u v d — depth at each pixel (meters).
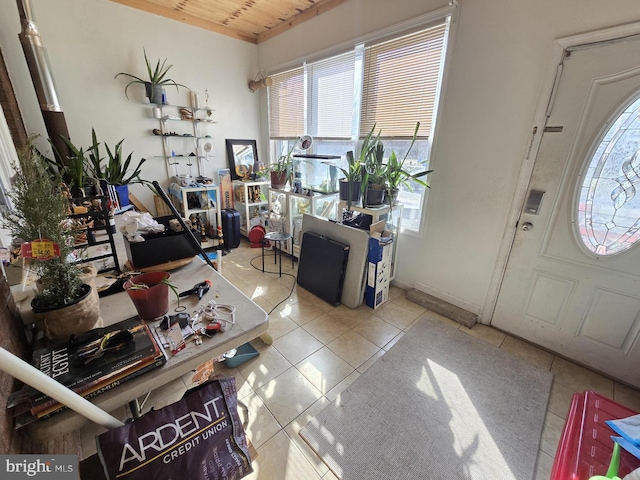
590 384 1.72
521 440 1.38
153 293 0.92
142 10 2.86
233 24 3.34
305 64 3.17
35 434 0.60
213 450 0.79
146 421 0.73
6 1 2.26
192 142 3.50
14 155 1.60
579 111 1.64
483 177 2.09
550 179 1.80
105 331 0.80
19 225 0.79
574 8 1.56
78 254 1.12
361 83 2.70
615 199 1.62
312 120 3.30
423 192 2.48
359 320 2.30
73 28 2.58
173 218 1.58
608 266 1.68
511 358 1.91
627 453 0.82
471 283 2.31
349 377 1.72
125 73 2.90
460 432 1.41
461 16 1.96
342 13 2.68
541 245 1.91
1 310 0.73
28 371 0.53
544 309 1.97
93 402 0.66
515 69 1.82
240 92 3.75
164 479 0.70
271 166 3.62
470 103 2.04
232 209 3.84
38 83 2.22
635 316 1.64
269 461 1.26
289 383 1.67
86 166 2.64
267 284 2.86
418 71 2.29
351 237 2.43
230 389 0.87
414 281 2.71
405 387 1.66
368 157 2.47
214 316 0.98
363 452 1.31
